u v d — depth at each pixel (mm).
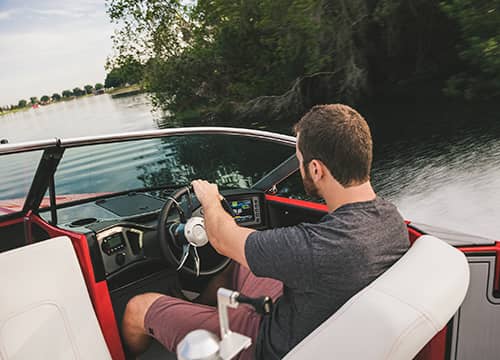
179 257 1605
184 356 583
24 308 1123
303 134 915
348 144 847
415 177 5422
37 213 1773
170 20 16406
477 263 1141
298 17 11977
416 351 756
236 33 14281
